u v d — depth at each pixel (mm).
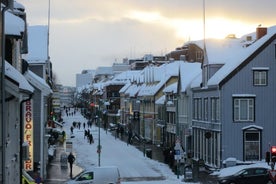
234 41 52344
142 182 39656
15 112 20109
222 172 39438
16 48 22953
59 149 68875
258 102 45812
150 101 81625
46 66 45688
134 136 89438
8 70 16469
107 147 71625
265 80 45969
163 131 71250
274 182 29344
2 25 15195
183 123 60281
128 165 51812
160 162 54344
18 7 25141
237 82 45688
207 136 45812
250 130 45562
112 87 132750
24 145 24328
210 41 51469
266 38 46094
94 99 165875
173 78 71625
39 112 39875
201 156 52062
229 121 45500
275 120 45938
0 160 15383
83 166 50781
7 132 17156
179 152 42250
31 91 20719
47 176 43250
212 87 47250
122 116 115062
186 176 40094
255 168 36281
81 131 108562
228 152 45375
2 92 14773
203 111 51438
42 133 40062
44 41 45969
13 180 19391
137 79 99562
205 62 50219
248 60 45656
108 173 34188
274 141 45844
